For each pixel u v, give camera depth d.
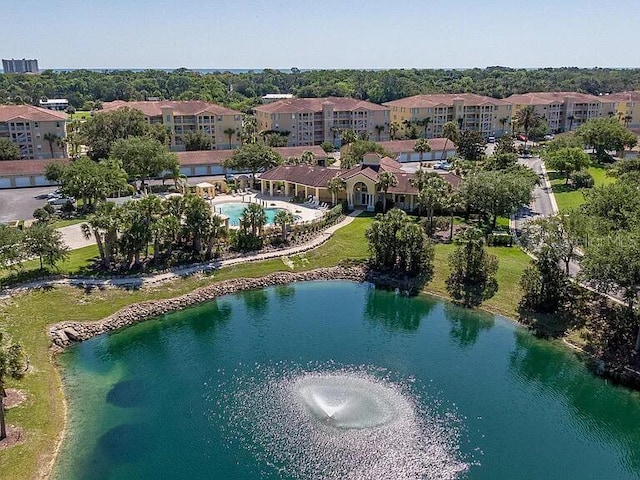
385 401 50.28
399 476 40.69
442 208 94.56
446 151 173.38
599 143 158.12
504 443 45.06
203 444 44.03
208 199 118.62
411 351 60.97
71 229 93.81
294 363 57.50
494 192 95.38
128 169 121.69
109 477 40.53
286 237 89.94
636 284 58.12
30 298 66.75
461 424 47.31
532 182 109.00
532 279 69.25
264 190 125.62
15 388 49.50
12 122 150.00
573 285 70.44
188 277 76.50
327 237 92.62
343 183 109.31
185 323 67.44
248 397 50.75
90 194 105.06
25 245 70.31
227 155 147.75
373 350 60.91
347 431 45.56
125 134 153.50
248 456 42.66
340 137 184.38
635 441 46.56
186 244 84.50
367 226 98.31
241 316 69.62
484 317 70.25
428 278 79.69
